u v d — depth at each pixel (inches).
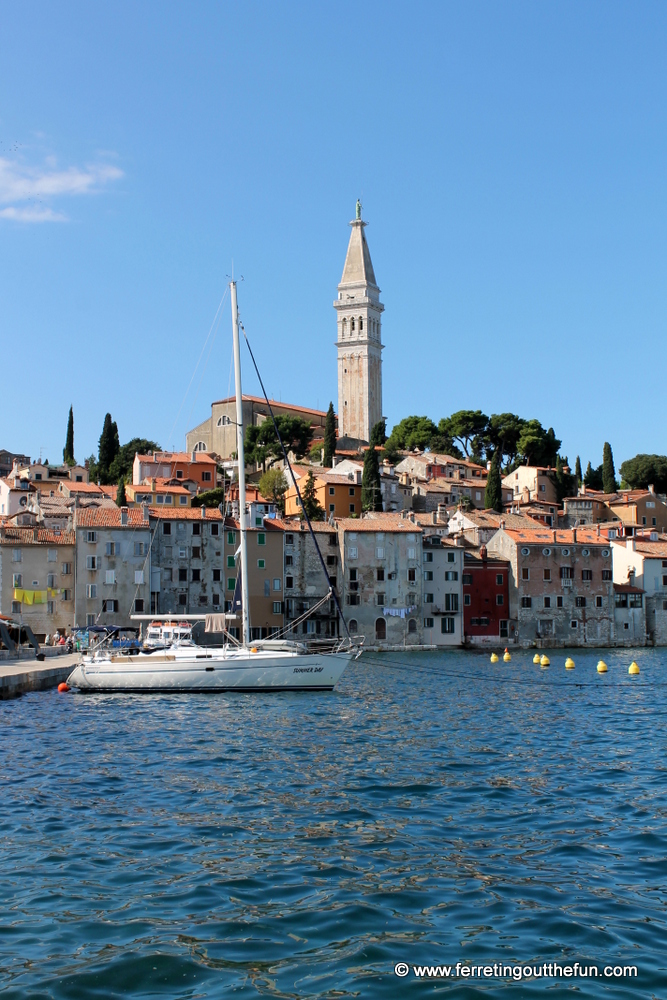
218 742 1657.2
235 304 2679.6
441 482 6968.5
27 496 5674.2
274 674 2453.2
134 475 6466.5
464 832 1029.2
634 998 627.5
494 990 639.8
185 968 674.2
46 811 1124.5
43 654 3100.4
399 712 2114.9
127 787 1264.8
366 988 643.5
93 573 4296.3
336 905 795.4
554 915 771.4
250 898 815.1
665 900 807.1
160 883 855.1
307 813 1114.1
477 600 5078.7
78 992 637.3
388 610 4869.6
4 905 798.5
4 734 1754.4
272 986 647.8
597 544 5265.8
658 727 1876.2
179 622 4335.6
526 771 1380.4
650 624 5359.3
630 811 1120.8
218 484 6584.6
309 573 4781.0
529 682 2979.8
